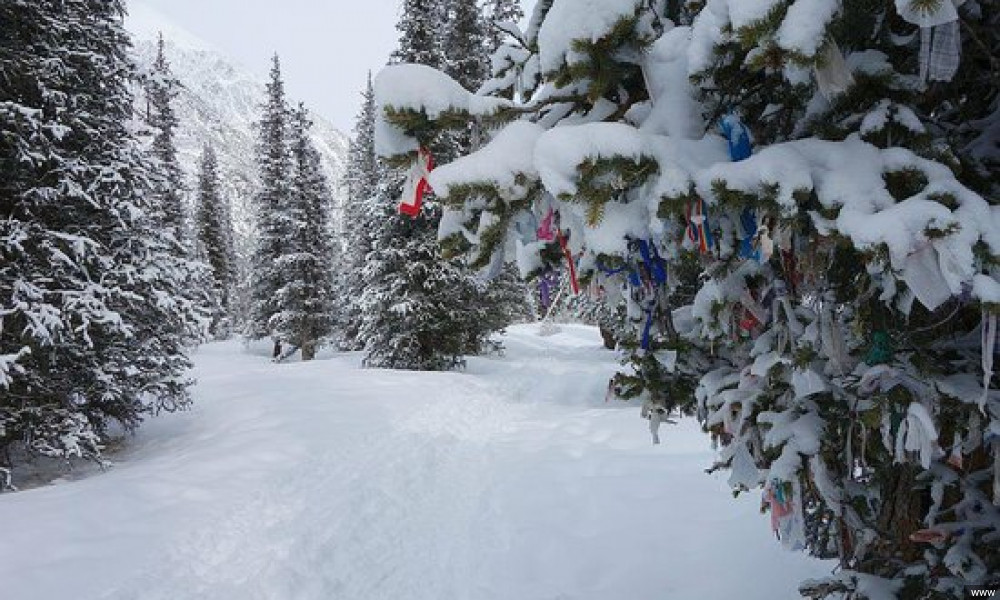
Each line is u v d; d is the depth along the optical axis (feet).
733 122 6.24
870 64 5.83
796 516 6.98
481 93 9.23
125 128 34.65
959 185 5.24
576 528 19.39
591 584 15.83
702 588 14.84
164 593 15.83
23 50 30.68
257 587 16.38
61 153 31.01
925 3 4.48
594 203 6.02
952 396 6.06
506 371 64.34
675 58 6.76
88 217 32.68
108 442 34.45
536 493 22.98
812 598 8.14
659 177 5.97
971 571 6.57
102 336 32.07
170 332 36.58
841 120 6.29
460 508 22.30
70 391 30.63
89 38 32.81
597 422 34.81
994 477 6.41
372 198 65.31
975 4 5.83
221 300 136.05
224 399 42.11
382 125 7.24
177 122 93.71
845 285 6.68
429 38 63.98
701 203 6.07
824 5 4.97
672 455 26.35
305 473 25.68
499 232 7.60
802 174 5.54
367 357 64.95
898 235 4.92
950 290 4.93
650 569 16.15
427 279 61.31
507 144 6.94
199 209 134.00
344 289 96.12
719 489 21.54
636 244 6.55
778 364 7.13
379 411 38.27
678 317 8.91
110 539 18.34
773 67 5.49
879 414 6.23
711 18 5.91
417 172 7.59
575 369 66.33
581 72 6.32
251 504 21.88
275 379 50.21
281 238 96.68
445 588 16.33
